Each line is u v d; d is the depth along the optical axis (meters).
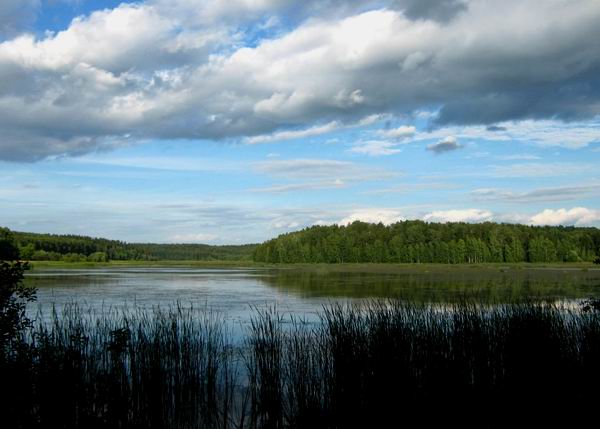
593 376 9.26
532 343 9.33
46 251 119.56
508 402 8.81
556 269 84.69
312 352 10.06
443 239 115.62
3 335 7.35
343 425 8.47
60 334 9.26
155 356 9.30
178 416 9.54
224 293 36.94
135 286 44.34
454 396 8.70
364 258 115.88
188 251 174.62
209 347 11.06
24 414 7.59
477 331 9.38
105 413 8.41
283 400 9.62
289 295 34.88
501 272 74.75
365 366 8.64
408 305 12.20
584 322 10.95
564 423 8.70
